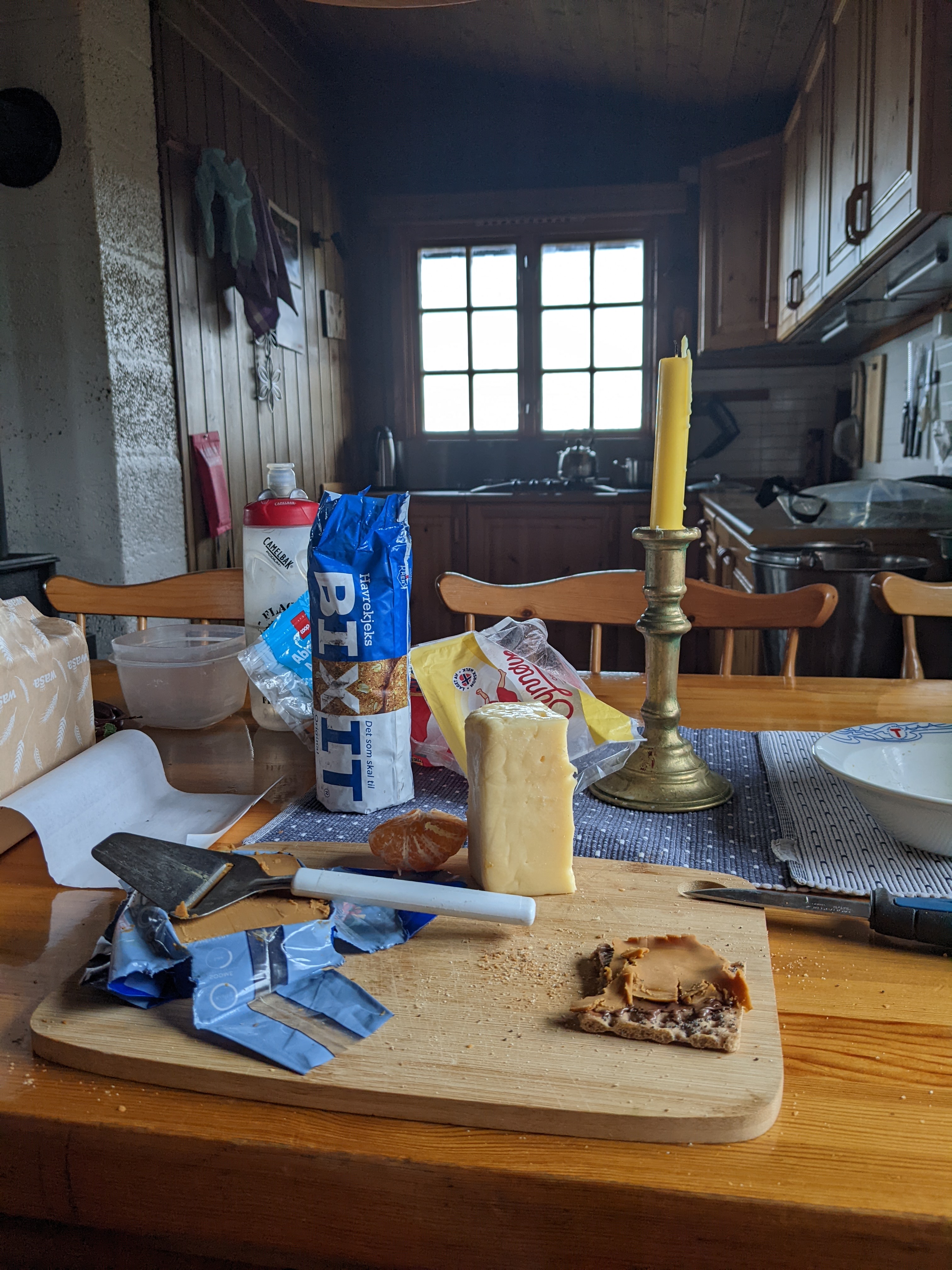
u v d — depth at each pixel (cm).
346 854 62
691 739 93
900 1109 39
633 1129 36
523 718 55
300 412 430
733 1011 42
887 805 61
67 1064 42
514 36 389
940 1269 33
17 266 265
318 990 45
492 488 462
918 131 187
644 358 485
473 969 47
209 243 308
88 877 61
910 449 313
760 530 237
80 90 252
